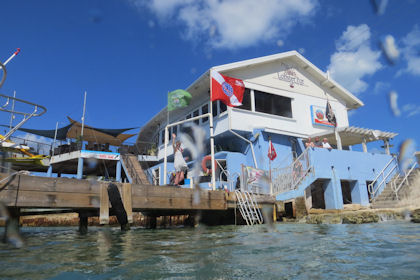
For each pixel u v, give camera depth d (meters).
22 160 17.75
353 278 2.71
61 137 21.66
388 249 4.05
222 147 17.45
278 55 17.72
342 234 6.07
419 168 13.45
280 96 17.94
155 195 8.99
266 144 16.02
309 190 12.39
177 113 20.98
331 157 14.04
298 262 3.41
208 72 15.65
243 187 12.17
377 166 15.18
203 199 9.91
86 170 21.89
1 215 6.97
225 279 2.76
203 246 4.81
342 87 19.88
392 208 11.21
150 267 3.28
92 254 4.19
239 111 16.03
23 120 10.38
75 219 15.44
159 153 21.61
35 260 3.76
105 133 21.48
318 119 18.64
